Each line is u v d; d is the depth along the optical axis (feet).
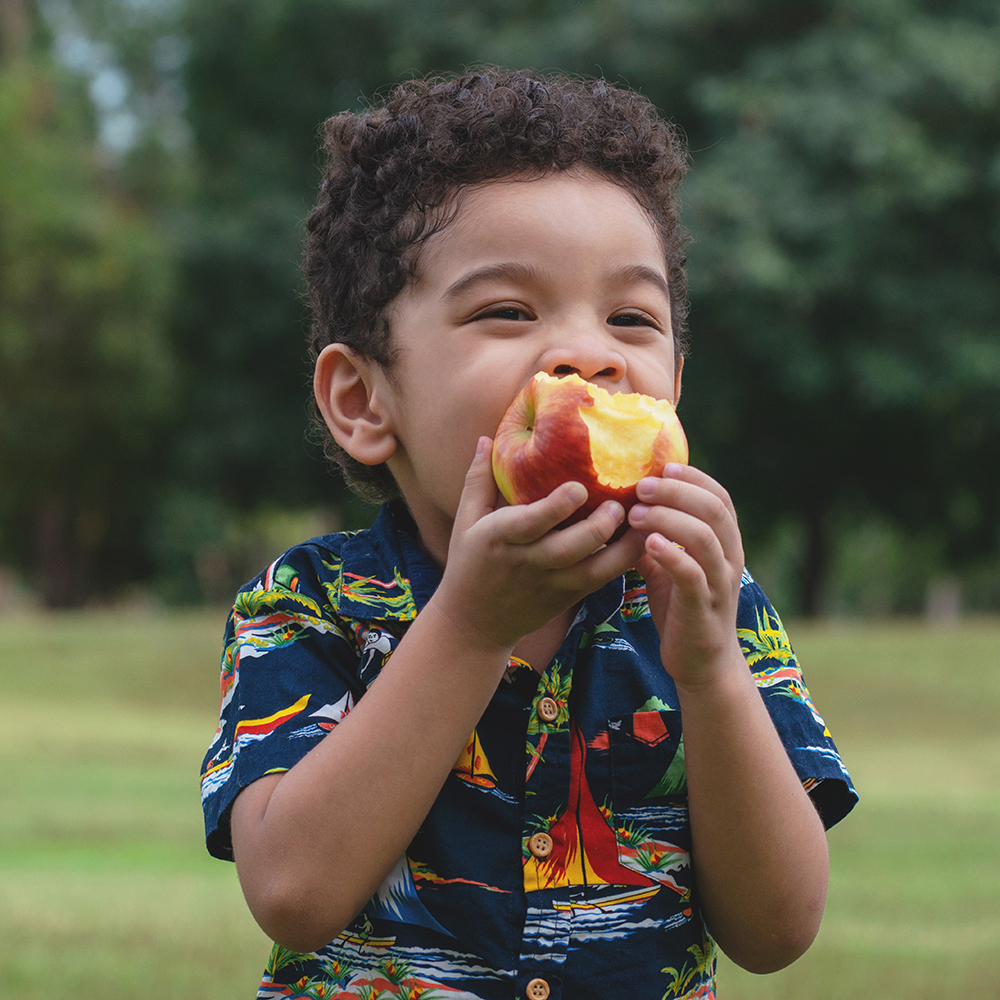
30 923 15.28
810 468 77.25
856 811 25.53
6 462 92.22
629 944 5.65
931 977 13.14
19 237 77.87
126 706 44.24
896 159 59.57
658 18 63.62
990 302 63.16
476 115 6.01
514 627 5.31
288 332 73.31
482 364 5.65
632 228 5.86
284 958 5.85
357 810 5.28
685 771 5.82
